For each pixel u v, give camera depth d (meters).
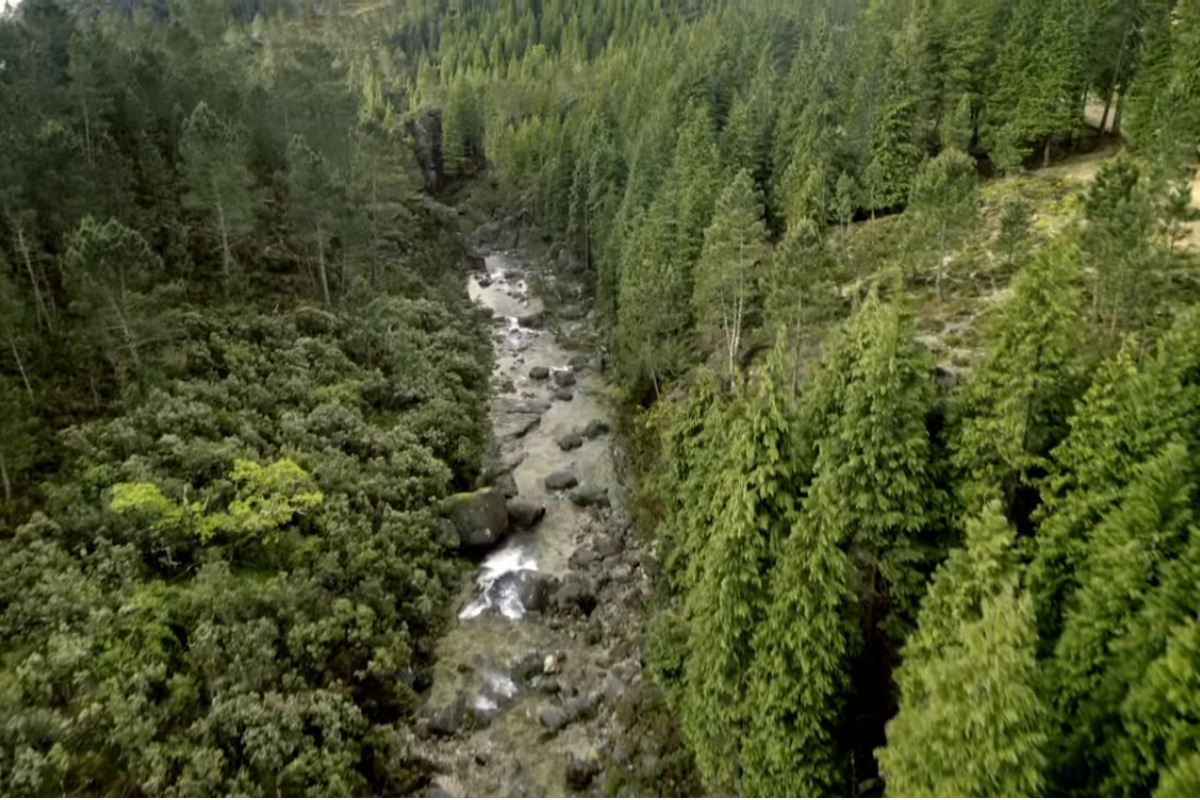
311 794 26.77
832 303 45.81
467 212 121.06
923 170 56.78
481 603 40.53
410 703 33.66
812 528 22.97
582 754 32.00
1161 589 18.16
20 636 28.52
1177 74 52.12
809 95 71.94
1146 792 17.19
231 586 32.84
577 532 47.03
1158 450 21.25
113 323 40.66
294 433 43.59
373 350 56.81
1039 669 19.34
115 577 31.70
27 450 34.91
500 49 167.75
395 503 42.59
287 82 74.88
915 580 24.77
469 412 56.78
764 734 23.47
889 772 19.06
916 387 25.69
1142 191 39.19
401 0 192.00
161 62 67.50
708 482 32.47
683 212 60.00
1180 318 24.30
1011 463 24.94
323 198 58.56
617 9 170.75
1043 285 25.17
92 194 47.62
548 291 91.62
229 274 55.47
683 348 57.97
